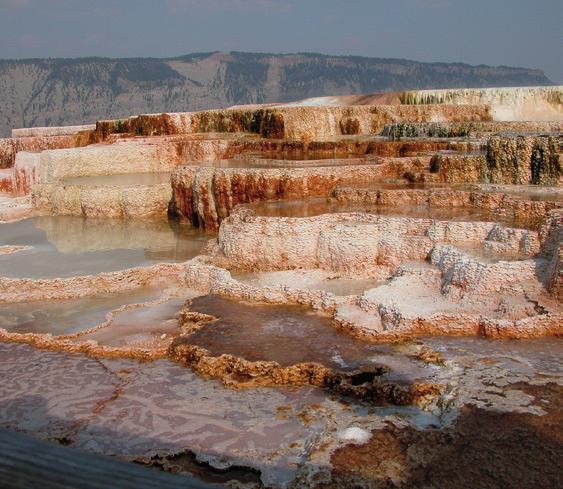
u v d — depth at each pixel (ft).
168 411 29.86
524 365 31.24
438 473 22.98
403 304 39.19
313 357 33.65
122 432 28.14
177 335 39.19
